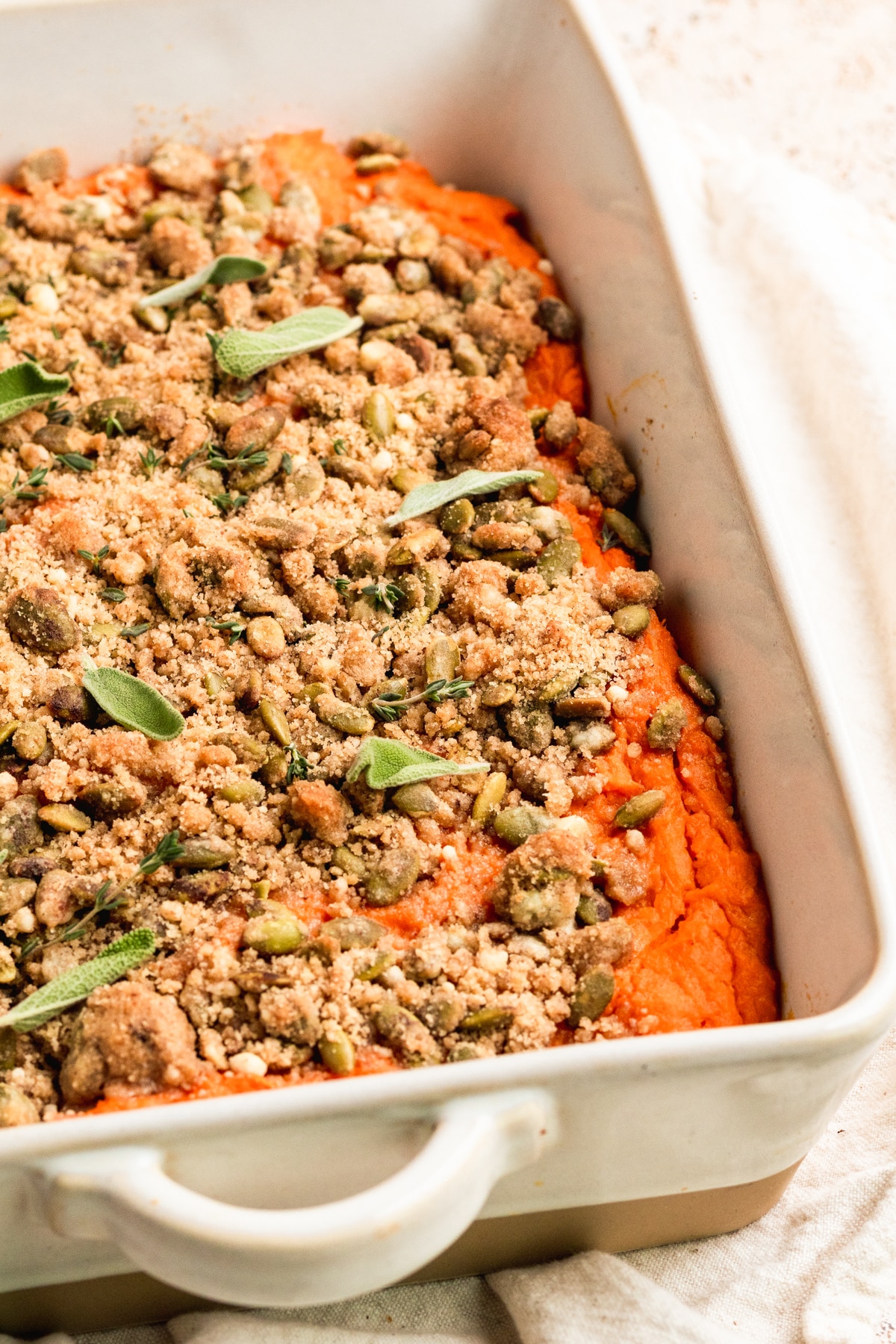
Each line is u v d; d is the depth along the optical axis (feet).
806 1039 1.89
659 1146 1.96
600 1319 2.06
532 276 2.43
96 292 2.38
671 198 2.26
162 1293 2.03
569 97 2.39
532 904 2.05
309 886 2.07
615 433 2.37
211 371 2.32
